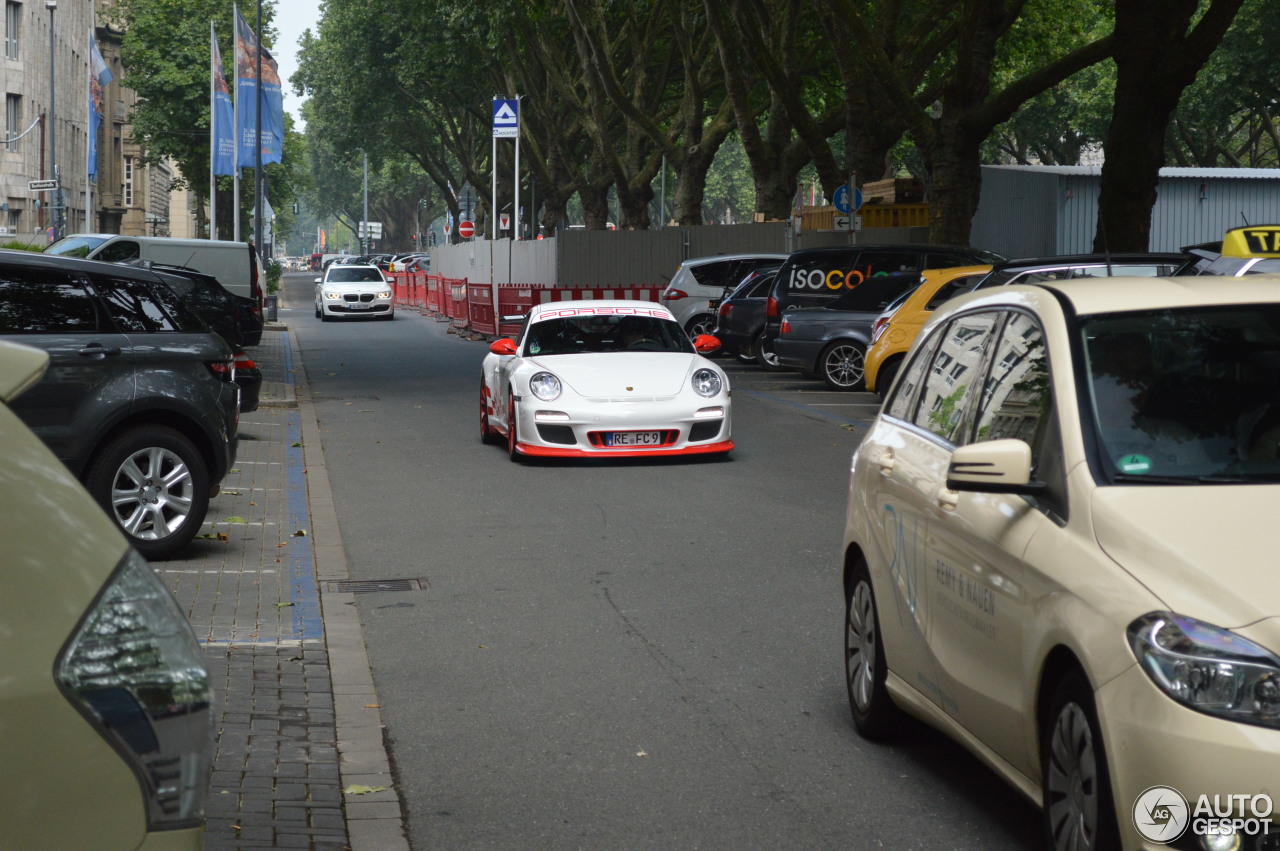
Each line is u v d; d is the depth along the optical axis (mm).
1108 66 53906
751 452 14992
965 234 27578
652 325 15070
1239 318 4473
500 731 5855
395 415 18875
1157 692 3352
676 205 42875
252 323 25469
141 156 78875
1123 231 20453
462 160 69625
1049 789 3904
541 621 7805
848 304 22203
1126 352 4359
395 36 63312
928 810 4883
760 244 37625
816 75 43250
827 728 5867
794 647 7230
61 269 9234
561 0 42969
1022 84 26578
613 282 38188
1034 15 42469
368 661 6965
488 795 5098
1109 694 3484
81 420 9031
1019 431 4465
